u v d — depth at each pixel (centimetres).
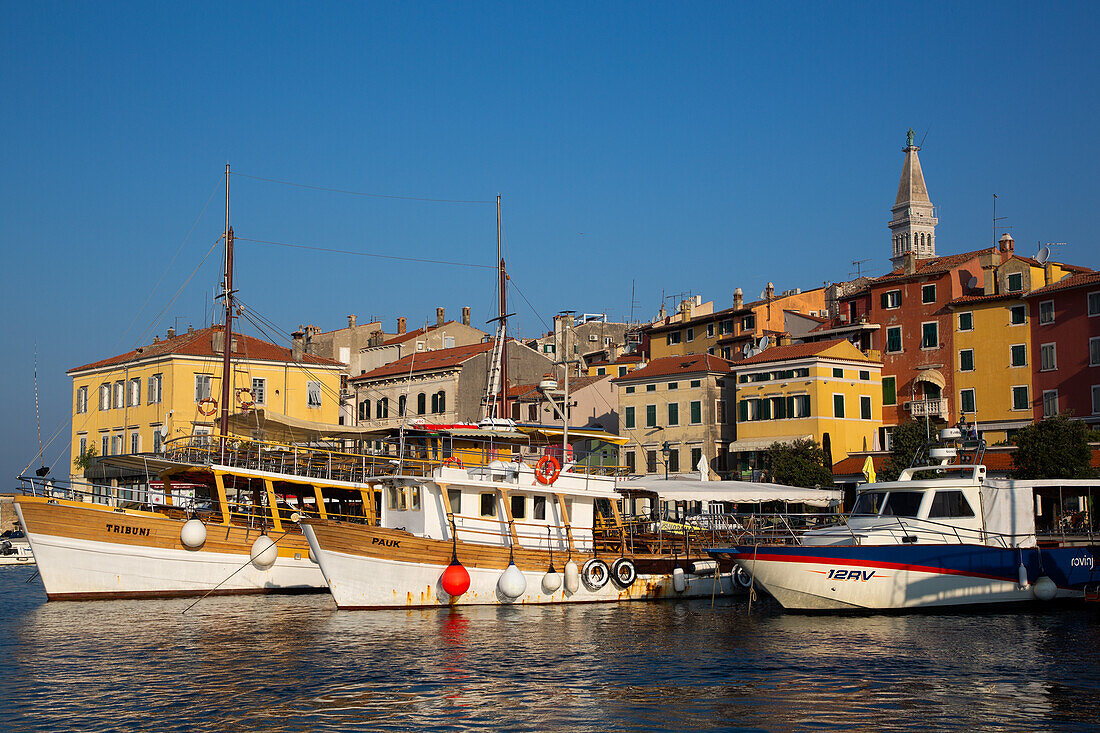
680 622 3562
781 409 7769
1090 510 3919
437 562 3838
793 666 2814
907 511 3816
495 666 2838
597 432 4609
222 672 2783
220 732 2234
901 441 6900
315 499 4772
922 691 2523
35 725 2291
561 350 11075
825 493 4925
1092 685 2570
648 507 6775
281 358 8181
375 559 3762
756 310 8956
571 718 2320
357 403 9762
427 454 4241
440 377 9038
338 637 3278
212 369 7856
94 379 8606
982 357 7425
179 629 3478
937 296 7731
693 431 8275
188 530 4309
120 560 4256
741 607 3972
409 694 2534
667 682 2641
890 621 3512
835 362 7669
